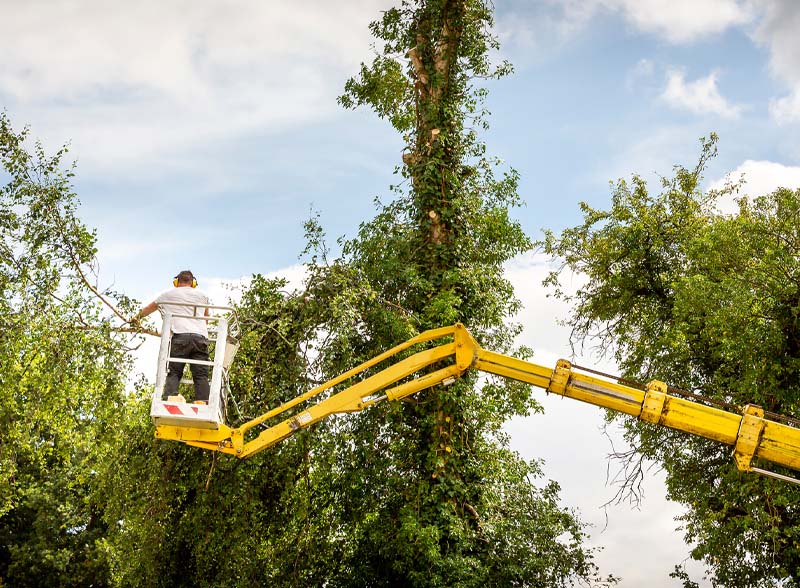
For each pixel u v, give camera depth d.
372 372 19.52
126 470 18.98
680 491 23.56
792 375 20.69
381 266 20.88
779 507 20.86
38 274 17.11
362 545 20.62
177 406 11.02
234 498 18.48
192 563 19.69
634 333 26.22
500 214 22.36
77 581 34.38
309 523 20.02
